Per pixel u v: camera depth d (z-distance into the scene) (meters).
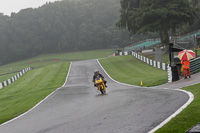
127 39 168.88
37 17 185.88
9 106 22.61
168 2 61.41
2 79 80.94
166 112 10.20
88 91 26.00
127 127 8.67
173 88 18.59
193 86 16.81
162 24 61.78
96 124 9.63
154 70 48.59
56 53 183.75
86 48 187.25
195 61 26.75
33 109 16.94
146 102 13.30
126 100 15.03
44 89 36.00
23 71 70.19
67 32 182.88
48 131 9.50
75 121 10.66
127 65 61.66
